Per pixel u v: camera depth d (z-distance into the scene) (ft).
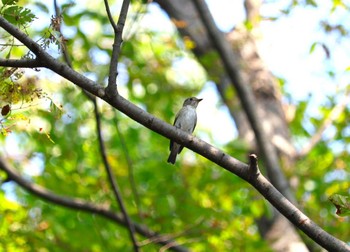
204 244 32.89
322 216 36.86
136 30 30.91
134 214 34.27
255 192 34.81
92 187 35.22
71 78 16.83
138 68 37.68
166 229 33.78
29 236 32.27
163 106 41.01
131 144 43.83
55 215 37.32
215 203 34.94
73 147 35.94
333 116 41.29
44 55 16.55
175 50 38.52
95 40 33.96
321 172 39.52
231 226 32.53
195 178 35.99
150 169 39.27
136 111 17.02
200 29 38.37
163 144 45.32
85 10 33.83
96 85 16.92
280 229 33.94
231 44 40.32
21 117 17.54
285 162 36.68
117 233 36.37
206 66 36.96
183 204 34.60
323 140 42.29
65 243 34.63
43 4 23.70
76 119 34.96
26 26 18.15
